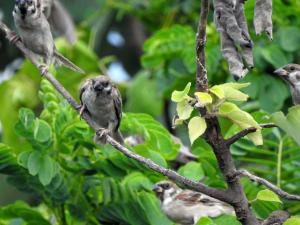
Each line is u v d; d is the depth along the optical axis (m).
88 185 12.67
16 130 12.17
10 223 13.14
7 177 12.53
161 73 17.23
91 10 20.69
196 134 9.55
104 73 18.55
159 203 13.24
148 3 20.03
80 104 12.87
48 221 13.22
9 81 18.28
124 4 20.02
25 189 12.69
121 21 22.02
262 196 9.88
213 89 9.58
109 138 10.23
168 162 13.79
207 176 13.24
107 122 12.94
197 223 11.19
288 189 13.44
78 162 12.57
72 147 12.71
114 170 12.57
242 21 9.35
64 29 13.84
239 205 9.77
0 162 12.15
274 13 16.55
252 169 13.62
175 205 13.70
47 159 12.23
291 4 16.55
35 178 12.46
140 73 18.27
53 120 12.73
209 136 9.73
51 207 13.10
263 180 9.60
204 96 9.41
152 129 12.96
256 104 15.48
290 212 13.03
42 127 12.25
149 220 12.59
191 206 13.65
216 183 13.10
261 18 9.29
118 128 13.03
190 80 16.84
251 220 9.78
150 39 16.97
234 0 9.27
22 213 13.28
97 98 12.64
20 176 12.46
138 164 12.42
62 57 13.56
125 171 12.64
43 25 13.17
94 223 12.98
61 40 18.17
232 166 9.73
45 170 12.12
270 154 13.47
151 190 12.88
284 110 16.02
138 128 12.98
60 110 12.77
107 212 12.71
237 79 9.23
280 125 9.45
